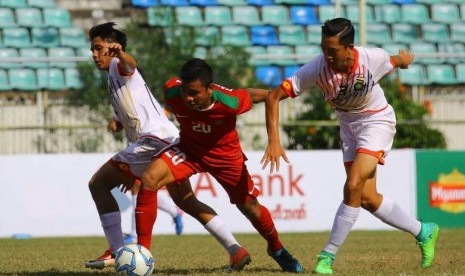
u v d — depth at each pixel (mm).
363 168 21312
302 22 73938
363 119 21812
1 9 68750
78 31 68625
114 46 22375
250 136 51969
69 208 45438
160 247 34438
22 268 24516
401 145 53406
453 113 57188
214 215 21953
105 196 22891
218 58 55031
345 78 20781
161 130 23078
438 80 68062
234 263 21906
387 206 22938
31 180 45156
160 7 63500
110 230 22891
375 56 20969
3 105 50938
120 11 71750
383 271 22156
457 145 56312
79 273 22547
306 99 53781
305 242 37188
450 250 31297
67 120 51156
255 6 73875
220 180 21312
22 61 49781
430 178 49250
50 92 51250
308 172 47688
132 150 22797
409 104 54406
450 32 75188
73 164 45562
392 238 40188
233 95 20297
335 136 51906
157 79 53969
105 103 50906
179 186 21812
